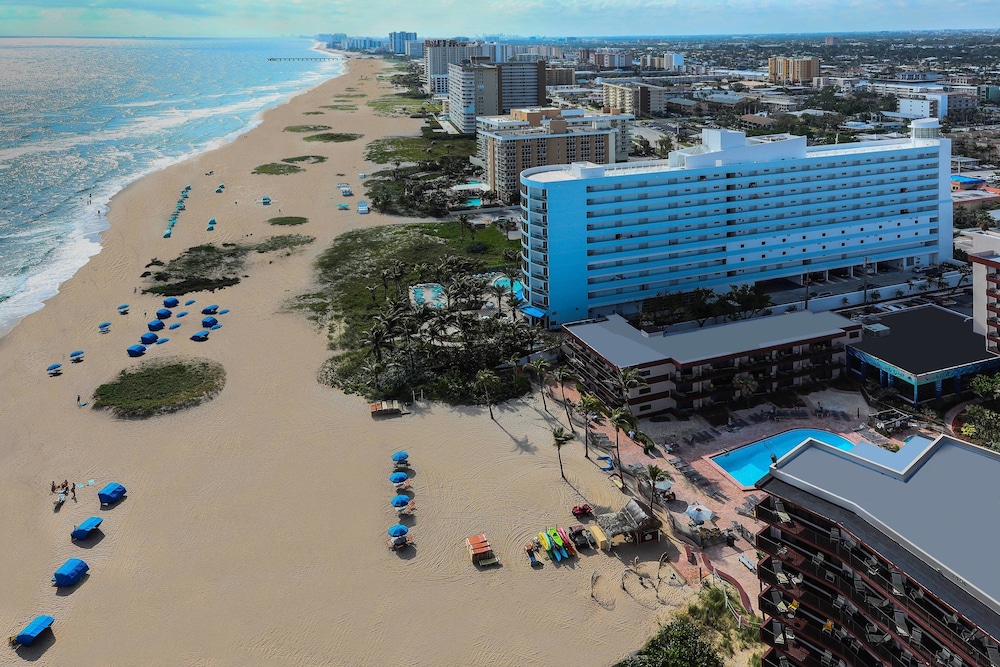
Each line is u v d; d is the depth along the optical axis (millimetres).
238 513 108938
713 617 85812
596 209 162625
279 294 195000
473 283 176500
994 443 109312
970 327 146250
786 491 67688
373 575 96188
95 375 152125
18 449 126812
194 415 136375
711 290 167750
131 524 107125
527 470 117250
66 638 87625
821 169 176375
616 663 81688
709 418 130500
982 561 57344
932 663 56094
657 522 99875
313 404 139500
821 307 172750
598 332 146875
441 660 83125
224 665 83250
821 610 65750
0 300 193250
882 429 122375
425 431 129500
